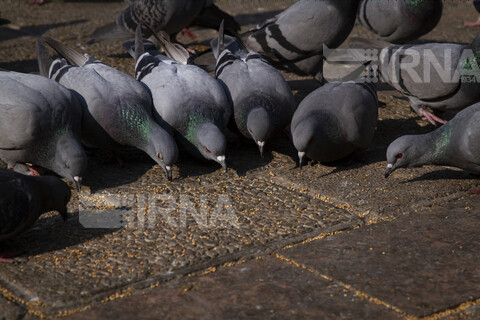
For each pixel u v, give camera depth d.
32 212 4.10
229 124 6.12
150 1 8.05
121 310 3.60
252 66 6.25
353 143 5.64
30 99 5.03
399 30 8.02
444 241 4.37
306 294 3.76
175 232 4.53
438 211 4.87
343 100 5.59
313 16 7.10
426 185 5.34
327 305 3.65
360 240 4.41
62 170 5.15
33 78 5.31
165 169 5.41
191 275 3.99
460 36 9.84
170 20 8.15
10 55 8.69
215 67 7.07
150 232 4.53
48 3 11.62
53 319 3.51
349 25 7.31
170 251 4.25
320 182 5.42
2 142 5.07
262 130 5.60
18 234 4.19
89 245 4.33
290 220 4.72
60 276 3.93
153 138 5.40
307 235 4.50
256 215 4.80
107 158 6.02
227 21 8.95
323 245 4.34
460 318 3.54
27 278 3.91
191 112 5.65
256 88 5.94
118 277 3.93
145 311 3.59
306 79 8.39
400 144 5.20
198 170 5.73
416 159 5.26
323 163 5.88
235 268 4.07
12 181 4.04
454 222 4.66
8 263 4.09
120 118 5.50
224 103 5.88
